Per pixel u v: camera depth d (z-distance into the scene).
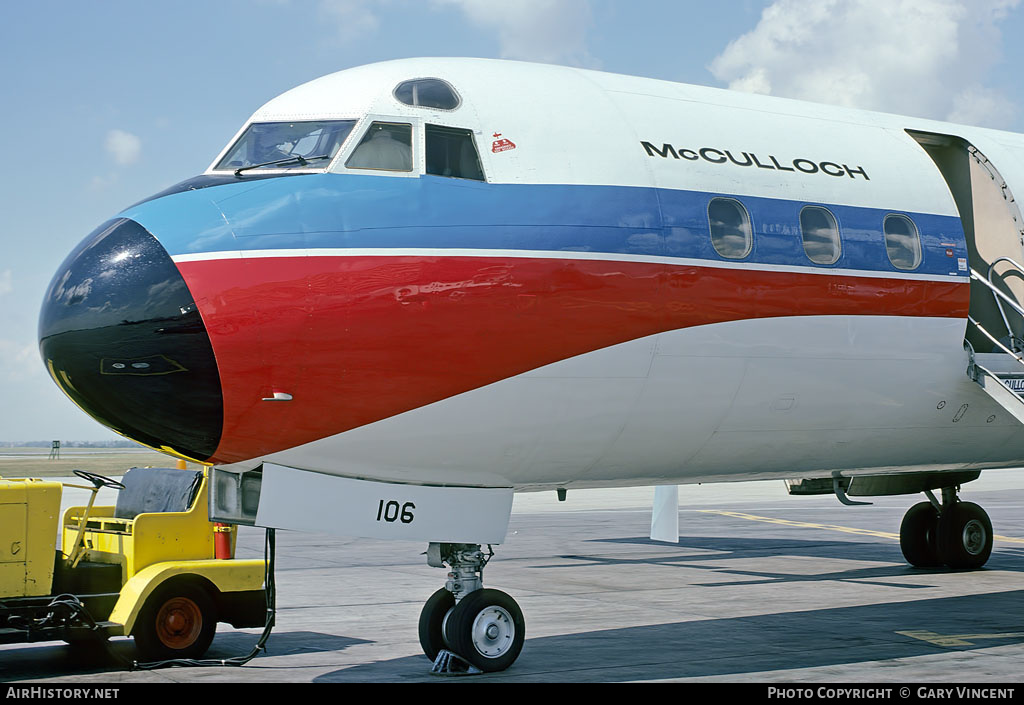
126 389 7.59
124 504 10.57
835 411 9.88
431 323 7.89
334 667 9.01
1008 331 11.15
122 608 8.94
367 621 11.58
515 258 8.13
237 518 8.53
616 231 8.52
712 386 9.03
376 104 8.46
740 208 9.26
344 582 14.95
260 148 8.70
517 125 8.69
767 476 10.73
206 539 9.64
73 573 9.36
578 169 8.64
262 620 9.58
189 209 7.92
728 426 9.36
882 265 9.91
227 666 9.03
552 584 14.58
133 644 10.17
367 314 7.74
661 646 9.86
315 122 8.59
